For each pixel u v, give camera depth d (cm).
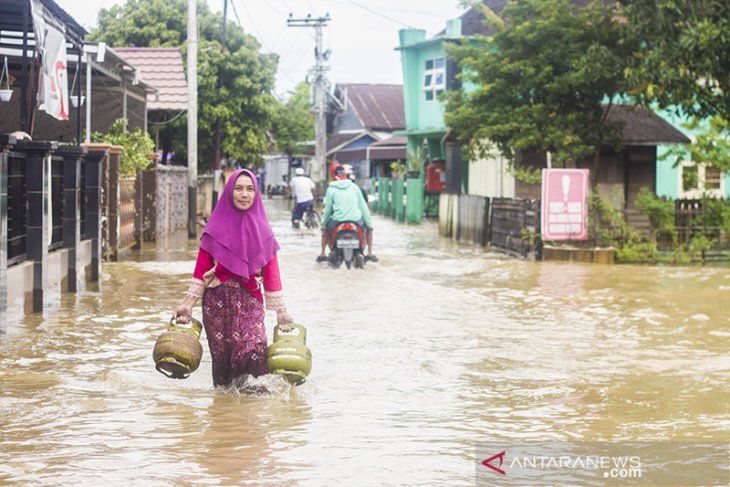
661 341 1027
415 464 539
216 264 753
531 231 2175
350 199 1800
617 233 2202
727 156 2653
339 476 512
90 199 1532
